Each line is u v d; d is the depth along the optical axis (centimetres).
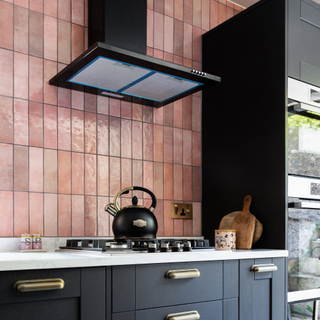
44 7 198
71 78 187
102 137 212
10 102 183
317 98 221
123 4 195
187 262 146
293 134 206
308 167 212
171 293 140
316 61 225
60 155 196
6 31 185
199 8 267
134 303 129
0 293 104
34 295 109
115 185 213
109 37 189
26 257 144
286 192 199
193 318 142
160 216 230
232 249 189
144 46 200
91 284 120
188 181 247
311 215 209
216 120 247
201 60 263
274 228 201
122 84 197
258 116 219
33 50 192
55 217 190
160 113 239
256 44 225
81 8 210
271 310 177
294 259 197
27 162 185
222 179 238
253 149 219
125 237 174
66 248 177
